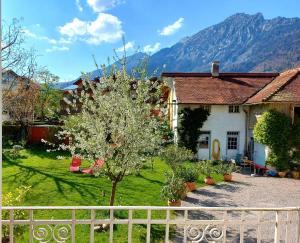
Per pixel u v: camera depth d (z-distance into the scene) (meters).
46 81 44.50
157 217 12.09
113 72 10.92
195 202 15.45
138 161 10.59
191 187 17.80
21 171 20.75
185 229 5.59
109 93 11.10
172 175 15.99
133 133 10.24
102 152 10.34
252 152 29.09
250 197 16.86
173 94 33.06
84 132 10.95
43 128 33.62
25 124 33.47
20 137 34.59
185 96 29.98
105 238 9.65
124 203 14.01
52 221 5.38
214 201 15.76
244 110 30.31
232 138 30.53
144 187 17.22
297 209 5.89
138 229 10.61
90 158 10.77
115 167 10.64
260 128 25.02
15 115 33.12
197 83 32.50
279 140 24.25
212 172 22.81
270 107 25.06
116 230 10.42
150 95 11.20
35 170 21.12
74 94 11.88
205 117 29.95
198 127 29.86
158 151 11.82
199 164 22.22
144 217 11.94
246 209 5.71
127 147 10.42
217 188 18.81
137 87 10.84
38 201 14.09
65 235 5.70
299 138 24.23
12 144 33.16
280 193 17.98
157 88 11.23
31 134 33.69
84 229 10.26
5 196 7.46
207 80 33.31
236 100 30.00
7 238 6.57
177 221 5.59
